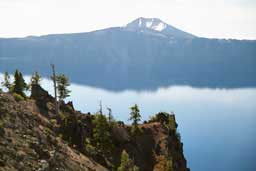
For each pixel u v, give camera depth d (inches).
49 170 1245.1
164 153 4005.9
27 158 1177.4
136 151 3885.3
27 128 1600.6
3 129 1317.7
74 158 1879.9
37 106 3267.7
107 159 3297.2
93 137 3494.1
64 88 3870.6
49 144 1637.6
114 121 3988.7
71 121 2962.6
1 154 1066.7
